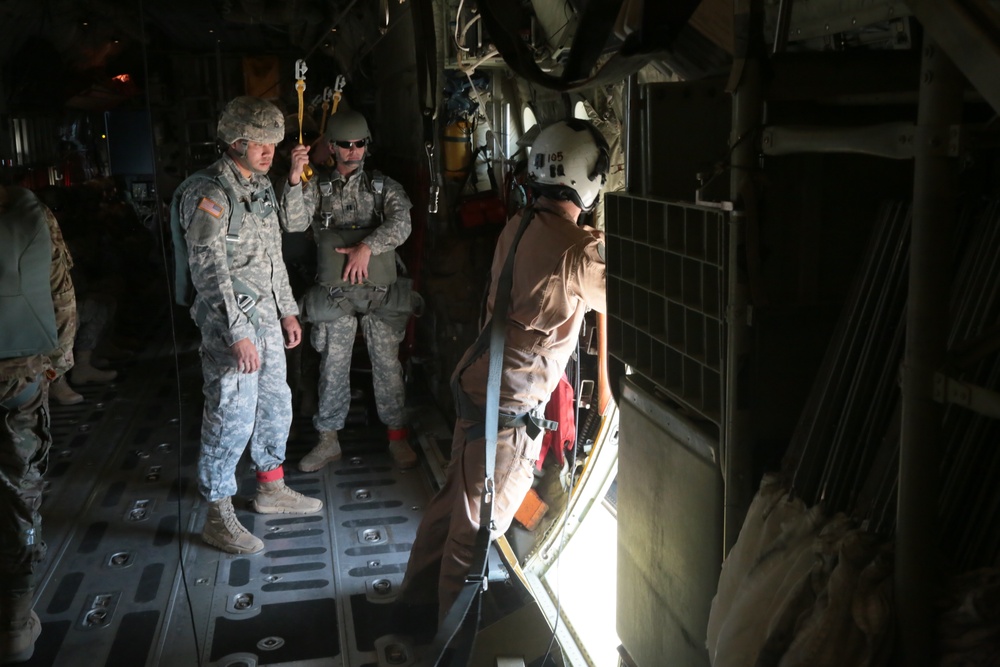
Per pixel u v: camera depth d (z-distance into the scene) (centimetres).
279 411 450
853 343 188
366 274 503
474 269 552
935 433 142
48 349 321
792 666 152
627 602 267
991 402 128
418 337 648
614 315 271
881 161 203
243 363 404
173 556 416
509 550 329
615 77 218
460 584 315
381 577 394
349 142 497
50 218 342
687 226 214
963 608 141
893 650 147
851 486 180
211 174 403
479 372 318
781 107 195
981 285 169
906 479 145
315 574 397
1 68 770
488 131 530
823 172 202
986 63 122
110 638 348
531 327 305
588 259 298
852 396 183
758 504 191
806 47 240
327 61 874
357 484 498
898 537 147
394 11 613
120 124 974
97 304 694
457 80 509
